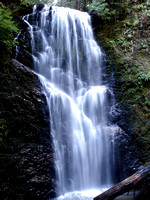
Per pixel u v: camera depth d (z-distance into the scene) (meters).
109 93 7.14
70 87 7.39
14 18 7.27
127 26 8.86
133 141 6.30
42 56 7.34
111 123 6.59
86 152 5.86
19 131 4.62
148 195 3.63
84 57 8.20
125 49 8.27
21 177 4.20
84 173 5.64
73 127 5.93
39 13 8.09
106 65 7.99
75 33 8.46
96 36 8.89
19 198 3.97
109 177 5.98
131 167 6.00
